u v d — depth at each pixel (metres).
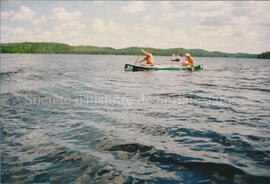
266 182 2.36
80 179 2.46
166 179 2.45
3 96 6.80
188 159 2.93
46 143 3.45
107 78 13.05
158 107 5.88
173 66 19.06
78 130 4.04
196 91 8.59
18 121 4.51
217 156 3.01
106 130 4.05
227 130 4.09
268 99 7.15
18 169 2.67
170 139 3.65
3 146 3.33
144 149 3.25
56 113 5.14
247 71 22.39
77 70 19.48
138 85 10.14
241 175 2.51
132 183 2.38
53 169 2.67
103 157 2.99
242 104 6.34
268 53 130.50
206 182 2.38
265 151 3.14
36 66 23.47
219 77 14.89
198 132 3.98
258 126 4.31
